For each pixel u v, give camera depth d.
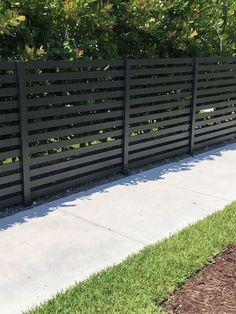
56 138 5.54
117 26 6.52
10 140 4.75
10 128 4.72
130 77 6.03
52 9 5.43
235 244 4.09
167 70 6.59
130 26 6.48
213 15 7.77
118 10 6.33
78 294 3.27
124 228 4.53
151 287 3.34
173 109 6.96
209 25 7.68
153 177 6.19
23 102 4.78
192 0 7.30
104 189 5.66
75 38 5.84
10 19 4.82
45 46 5.52
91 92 5.62
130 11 6.30
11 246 4.09
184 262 3.70
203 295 3.26
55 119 5.23
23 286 3.46
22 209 4.96
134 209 5.03
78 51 5.54
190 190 5.71
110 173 6.08
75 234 4.36
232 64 7.93
